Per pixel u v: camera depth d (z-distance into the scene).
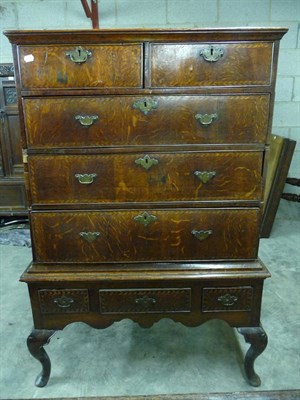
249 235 1.14
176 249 1.15
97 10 2.36
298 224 2.80
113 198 1.10
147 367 1.38
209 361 1.40
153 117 1.03
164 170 1.08
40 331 1.22
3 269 2.16
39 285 1.17
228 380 1.31
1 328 1.61
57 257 1.16
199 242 1.15
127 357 1.43
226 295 1.18
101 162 1.07
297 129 2.71
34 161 1.07
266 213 2.49
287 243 2.46
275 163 2.45
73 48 0.98
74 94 1.01
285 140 2.39
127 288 1.17
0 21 2.54
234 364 1.39
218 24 2.53
